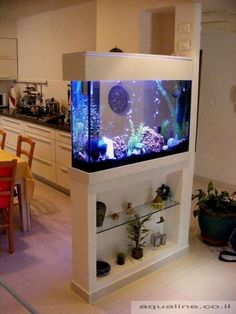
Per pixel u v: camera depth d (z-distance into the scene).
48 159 4.92
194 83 2.94
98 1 3.67
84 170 2.40
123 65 2.35
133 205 3.01
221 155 5.14
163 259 3.09
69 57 2.27
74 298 2.65
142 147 2.66
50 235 3.64
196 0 2.72
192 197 3.58
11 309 2.53
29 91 6.01
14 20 6.15
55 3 5.05
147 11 3.17
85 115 2.29
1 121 5.89
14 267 3.05
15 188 3.82
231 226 3.38
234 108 4.87
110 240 2.91
